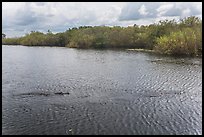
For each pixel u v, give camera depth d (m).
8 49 114.06
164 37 85.25
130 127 23.02
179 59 67.50
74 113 26.28
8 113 26.19
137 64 59.06
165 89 35.56
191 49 77.19
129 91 34.62
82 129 22.61
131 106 28.45
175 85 37.81
